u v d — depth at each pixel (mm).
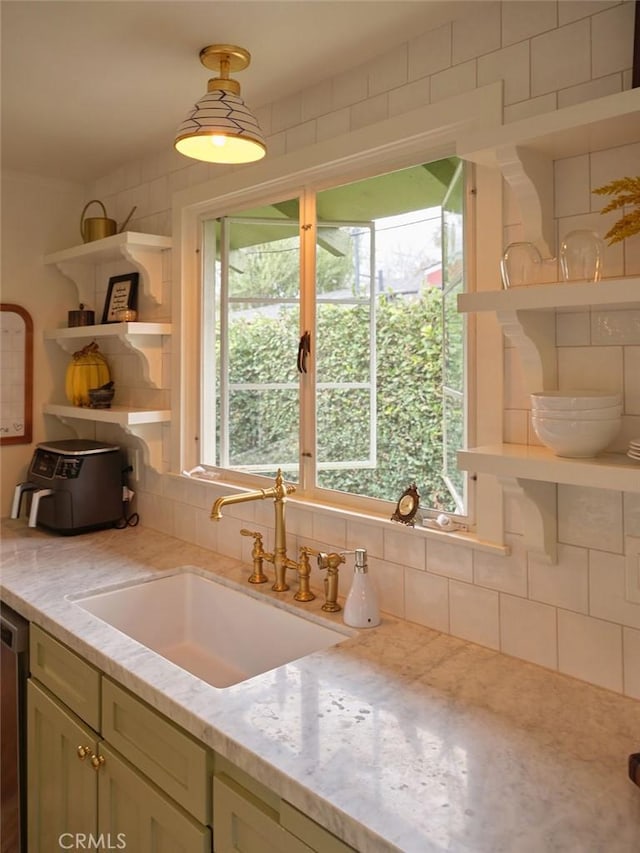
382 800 959
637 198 1104
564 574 1358
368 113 1712
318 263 1935
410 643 1525
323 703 1244
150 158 2512
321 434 1945
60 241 2891
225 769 1193
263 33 1586
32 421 2838
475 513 1538
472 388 1546
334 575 1729
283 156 1930
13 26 1577
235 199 2182
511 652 1454
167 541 2412
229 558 2199
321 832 990
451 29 1522
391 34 1586
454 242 1584
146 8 1495
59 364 2926
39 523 2543
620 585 1278
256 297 2150
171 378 2420
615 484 1070
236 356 2240
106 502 2543
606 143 1223
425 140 1599
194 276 2367
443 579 1580
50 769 1721
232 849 1165
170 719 1305
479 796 971
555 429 1178
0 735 1924
